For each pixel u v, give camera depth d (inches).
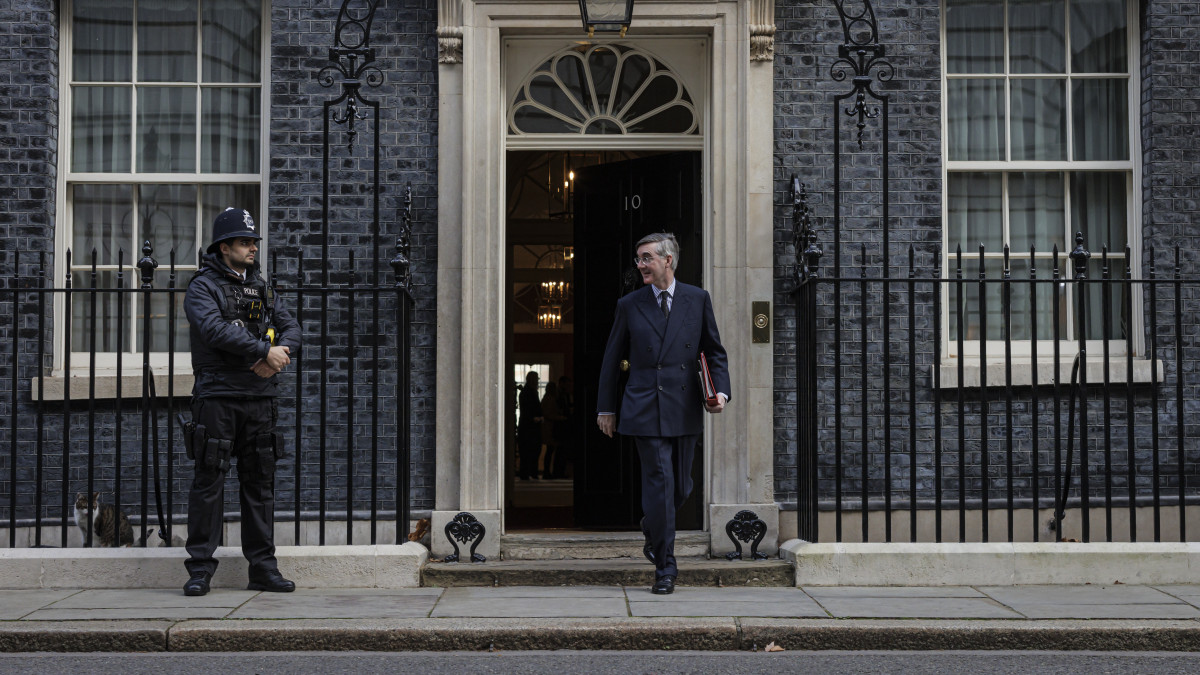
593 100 281.3
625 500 286.2
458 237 266.1
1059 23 289.0
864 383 237.8
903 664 178.1
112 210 280.8
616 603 211.9
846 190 271.4
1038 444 271.3
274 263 236.2
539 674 171.0
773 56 269.9
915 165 273.3
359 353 267.1
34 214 269.0
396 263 239.5
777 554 259.8
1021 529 269.9
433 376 267.6
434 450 266.7
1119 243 287.1
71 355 275.6
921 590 227.3
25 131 270.1
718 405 223.9
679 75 280.1
